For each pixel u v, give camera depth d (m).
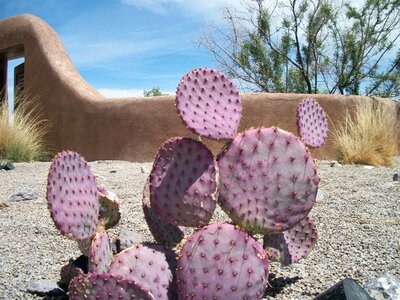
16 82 4.05
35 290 0.84
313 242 0.83
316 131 0.90
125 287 0.60
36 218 1.40
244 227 0.71
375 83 4.48
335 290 0.64
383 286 0.74
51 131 3.48
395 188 1.73
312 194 0.71
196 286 0.63
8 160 2.93
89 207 0.74
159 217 0.75
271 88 4.70
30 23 3.72
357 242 1.07
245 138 0.71
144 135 3.05
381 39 4.38
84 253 0.78
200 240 0.64
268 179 0.70
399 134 3.14
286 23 4.52
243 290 0.63
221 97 0.73
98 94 3.53
